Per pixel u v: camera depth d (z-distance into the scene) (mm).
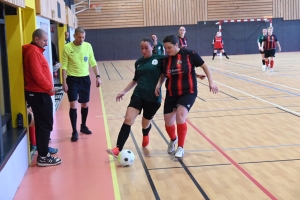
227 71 16594
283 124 7078
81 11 23188
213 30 25641
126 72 17859
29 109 5629
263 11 25734
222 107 8867
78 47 6328
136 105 5285
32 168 5102
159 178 4613
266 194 4035
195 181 4477
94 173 4852
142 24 25109
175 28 25359
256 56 24328
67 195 4180
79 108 9234
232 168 4875
